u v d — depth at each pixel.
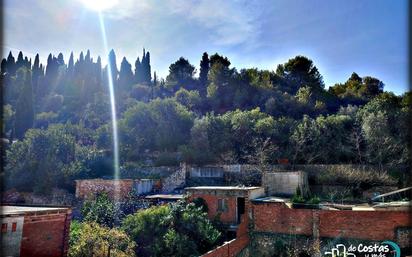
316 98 54.12
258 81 61.66
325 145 35.62
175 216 18.45
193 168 33.97
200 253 17.34
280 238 19.98
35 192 27.53
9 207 13.84
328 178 29.55
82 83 73.12
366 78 57.84
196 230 18.16
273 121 40.34
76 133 41.97
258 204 20.97
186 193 24.39
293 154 35.59
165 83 75.19
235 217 21.30
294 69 64.62
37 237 12.16
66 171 29.52
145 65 82.00
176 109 45.41
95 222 17.89
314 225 19.33
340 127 37.59
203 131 40.06
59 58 86.81
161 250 16.78
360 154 33.66
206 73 70.75
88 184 28.12
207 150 38.03
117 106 56.16
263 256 19.95
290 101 51.19
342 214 18.88
